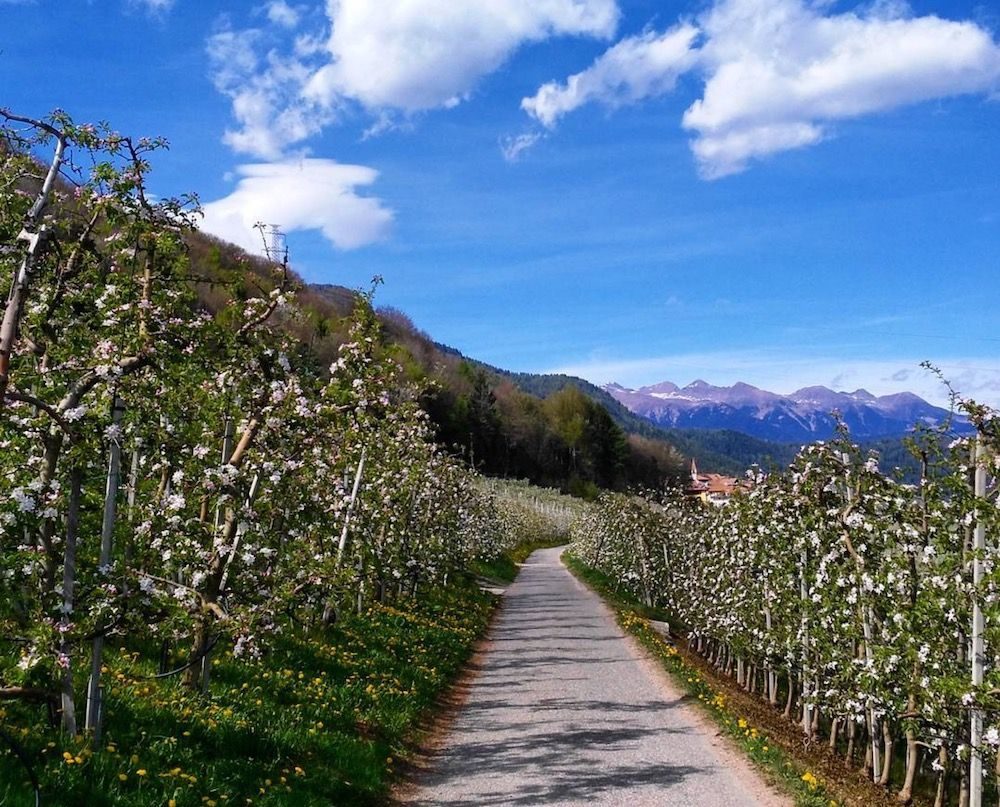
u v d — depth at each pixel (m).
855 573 10.88
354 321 12.38
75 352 7.52
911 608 9.54
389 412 14.04
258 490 9.39
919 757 12.45
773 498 14.30
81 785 5.83
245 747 7.89
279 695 10.05
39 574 6.76
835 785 9.62
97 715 6.65
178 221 7.78
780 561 14.38
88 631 6.45
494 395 101.06
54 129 6.52
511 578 40.00
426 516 23.31
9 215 7.27
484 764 9.81
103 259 7.98
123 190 7.04
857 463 11.60
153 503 8.04
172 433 7.77
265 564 9.19
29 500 6.11
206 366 8.42
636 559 30.92
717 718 11.95
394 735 10.48
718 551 19.88
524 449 106.25
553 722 11.96
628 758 10.01
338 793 7.80
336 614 14.28
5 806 5.21
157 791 6.18
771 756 9.91
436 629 18.44
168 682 8.80
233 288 8.97
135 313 7.43
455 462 27.84
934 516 9.52
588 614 26.06
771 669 15.90
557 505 80.94
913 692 9.38
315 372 10.06
